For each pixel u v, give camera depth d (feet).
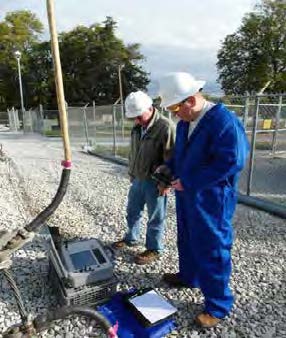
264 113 35.27
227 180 7.78
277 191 22.25
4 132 91.86
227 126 7.40
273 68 127.44
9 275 4.61
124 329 8.45
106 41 135.33
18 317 9.00
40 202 19.49
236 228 15.37
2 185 22.91
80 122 48.70
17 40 148.15
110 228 15.30
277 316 9.17
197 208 7.91
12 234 4.10
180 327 8.71
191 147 7.90
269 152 37.86
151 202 11.25
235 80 132.67
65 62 135.74
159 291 10.24
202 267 8.35
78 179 25.80
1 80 146.20
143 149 10.69
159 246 11.84
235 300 9.80
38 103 140.05
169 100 7.73
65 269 8.99
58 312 4.91
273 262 12.12
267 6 125.70
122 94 138.92
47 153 41.50
